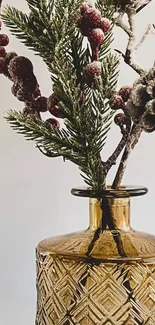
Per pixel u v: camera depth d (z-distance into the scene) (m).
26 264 0.66
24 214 0.66
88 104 0.44
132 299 0.44
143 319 0.44
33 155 0.66
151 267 0.44
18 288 0.66
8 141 0.65
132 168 0.66
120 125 0.45
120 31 0.63
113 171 0.65
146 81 0.43
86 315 0.44
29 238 0.66
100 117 0.44
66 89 0.43
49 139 0.44
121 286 0.44
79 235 0.47
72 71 0.45
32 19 0.44
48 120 0.47
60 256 0.45
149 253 0.44
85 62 0.47
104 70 0.43
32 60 0.64
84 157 0.44
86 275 0.44
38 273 0.48
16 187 0.66
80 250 0.45
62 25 0.42
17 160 0.66
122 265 0.44
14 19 0.44
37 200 0.66
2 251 0.66
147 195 0.66
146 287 0.44
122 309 0.44
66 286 0.45
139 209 0.66
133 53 0.46
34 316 0.66
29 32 0.43
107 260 0.43
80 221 0.66
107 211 0.46
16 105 0.65
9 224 0.66
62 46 0.43
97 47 0.45
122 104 0.44
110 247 0.44
